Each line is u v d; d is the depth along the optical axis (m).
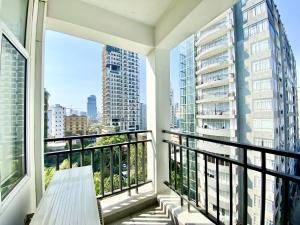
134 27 2.39
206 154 1.67
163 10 2.21
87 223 0.69
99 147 2.07
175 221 1.97
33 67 1.54
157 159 2.55
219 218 1.57
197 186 1.90
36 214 0.77
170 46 2.55
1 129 1.03
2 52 1.00
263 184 1.12
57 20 1.85
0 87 1.00
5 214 0.93
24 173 1.38
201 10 1.71
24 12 1.43
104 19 2.14
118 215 2.08
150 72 2.72
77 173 1.30
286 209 0.99
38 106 1.56
